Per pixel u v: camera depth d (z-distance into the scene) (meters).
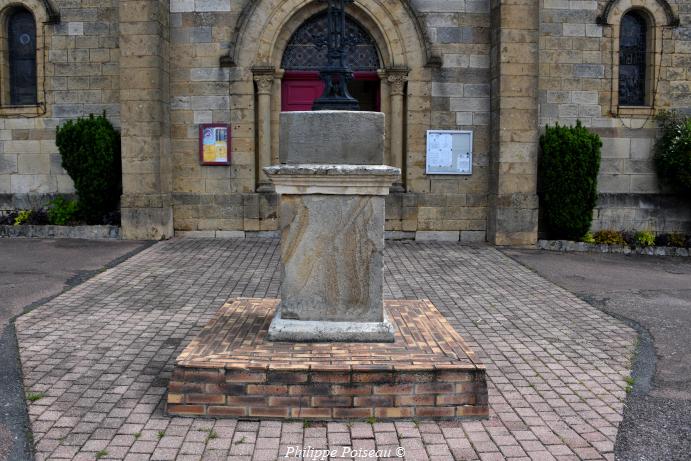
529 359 6.25
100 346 6.28
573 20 13.38
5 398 4.99
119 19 12.50
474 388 4.68
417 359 4.80
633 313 8.01
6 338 6.44
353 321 5.25
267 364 4.63
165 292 8.58
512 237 12.68
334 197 5.16
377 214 5.18
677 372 5.96
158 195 12.57
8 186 13.66
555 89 13.46
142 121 12.45
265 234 13.24
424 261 11.11
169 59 13.03
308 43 13.38
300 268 5.23
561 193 12.66
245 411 4.61
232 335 5.36
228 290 8.77
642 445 4.46
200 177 13.23
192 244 12.29
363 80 13.59
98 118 13.02
